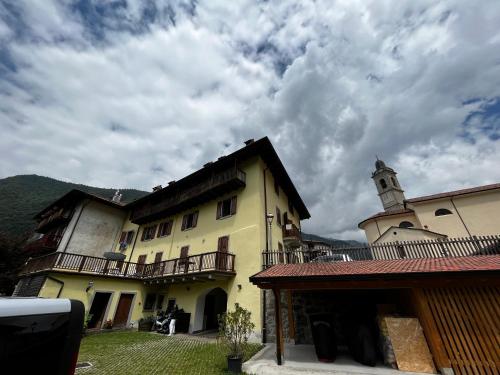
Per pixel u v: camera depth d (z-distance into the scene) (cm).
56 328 244
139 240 2041
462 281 562
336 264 802
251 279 688
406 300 689
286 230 1706
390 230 1795
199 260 1341
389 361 595
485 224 1748
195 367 627
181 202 1719
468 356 522
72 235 1895
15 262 2011
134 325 1447
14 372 198
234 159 1588
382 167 4172
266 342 989
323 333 682
